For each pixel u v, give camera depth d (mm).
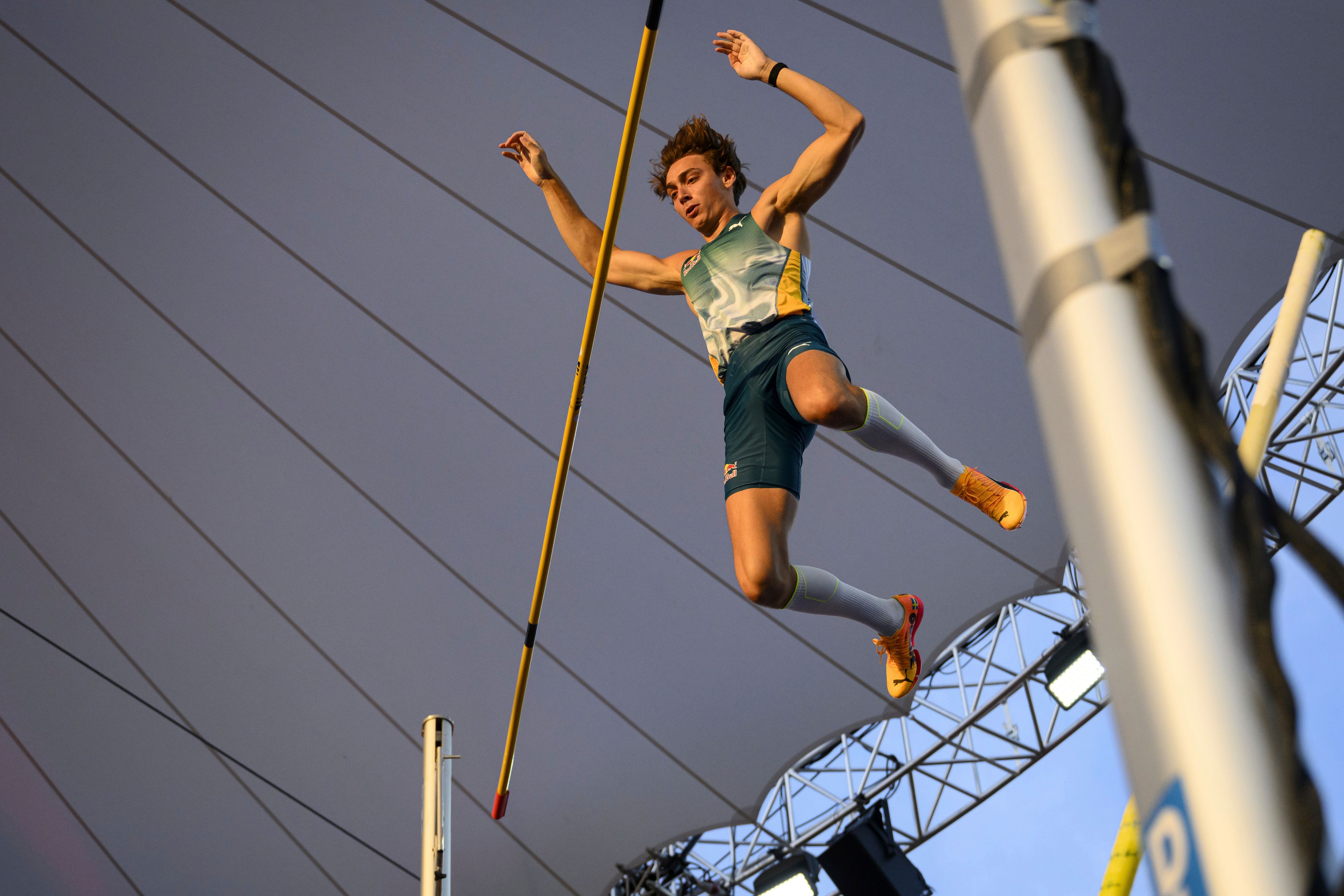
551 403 10242
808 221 9141
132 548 11219
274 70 9219
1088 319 617
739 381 3828
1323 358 9859
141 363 10531
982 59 729
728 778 11617
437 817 4840
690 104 8875
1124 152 654
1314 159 7980
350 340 10273
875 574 10484
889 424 3816
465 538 10859
